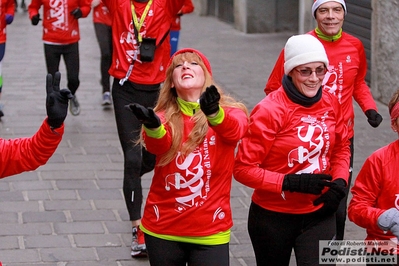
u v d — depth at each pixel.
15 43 19.81
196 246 5.05
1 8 11.20
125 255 7.13
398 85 12.91
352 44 6.80
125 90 7.37
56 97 4.01
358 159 10.24
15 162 4.11
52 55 11.89
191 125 4.98
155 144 4.79
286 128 5.24
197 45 19.97
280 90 5.33
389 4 12.96
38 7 12.06
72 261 6.93
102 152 10.38
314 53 5.16
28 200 8.47
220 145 4.97
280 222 5.39
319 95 5.27
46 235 7.51
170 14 7.50
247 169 5.20
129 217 8.01
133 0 7.34
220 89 5.16
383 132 11.55
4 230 7.58
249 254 7.20
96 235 7.56
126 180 7.21
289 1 21.92
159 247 5.08
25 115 12.19
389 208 4.95
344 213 6.51
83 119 12.12
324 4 6.61
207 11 26.36
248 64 17.27
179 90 5.01
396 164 4.89
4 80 15.02
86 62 17.20
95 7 12.73
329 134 5.30
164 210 5.04
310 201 5.32
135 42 7.30
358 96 7.01
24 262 6.85
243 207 8.45
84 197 8.62
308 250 5.33
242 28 22.23
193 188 4.97
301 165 5.29
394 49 12.94
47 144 4.07
